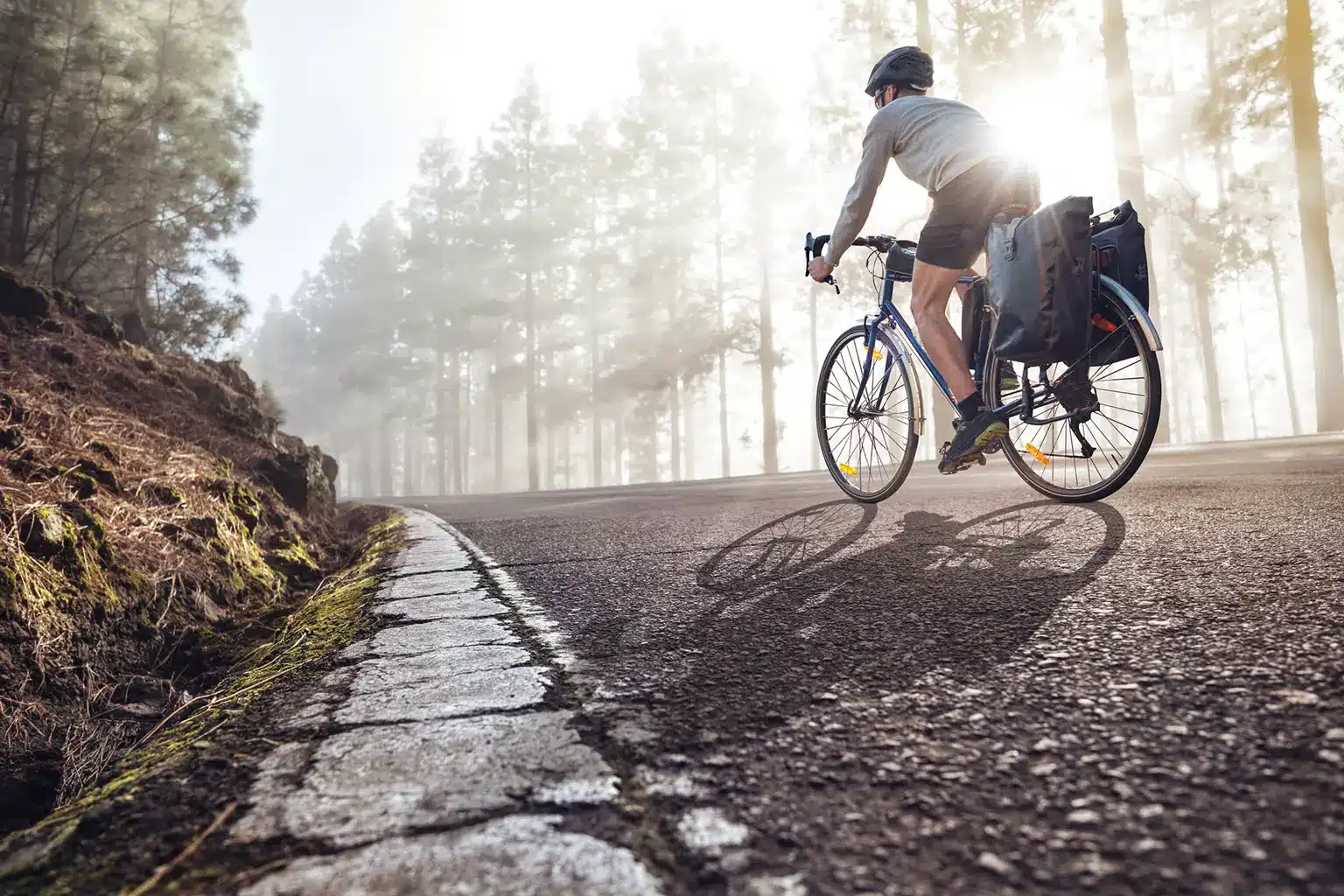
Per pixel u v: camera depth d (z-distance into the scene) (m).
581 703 1.12
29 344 4.29
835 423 3.62
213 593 2.66
